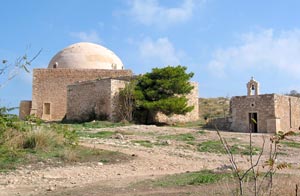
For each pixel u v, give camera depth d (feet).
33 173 41.93
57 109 179.73
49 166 45.75
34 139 52.11
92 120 137.80
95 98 140.05
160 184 35.19
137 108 134.51
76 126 109.91
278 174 37.19
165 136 84.17
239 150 64.64
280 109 115.75
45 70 180.86
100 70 180.34
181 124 137.39
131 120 131.44
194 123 139.85
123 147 63.26
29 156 48.24
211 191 30.96
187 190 32.27
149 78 137.59
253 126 117.19
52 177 40.40
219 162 53.16
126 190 33.14
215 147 67.46
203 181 35.27
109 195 31.19
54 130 57.98
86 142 66.95
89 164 47.93
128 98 134.21
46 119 177.06
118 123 123.03
